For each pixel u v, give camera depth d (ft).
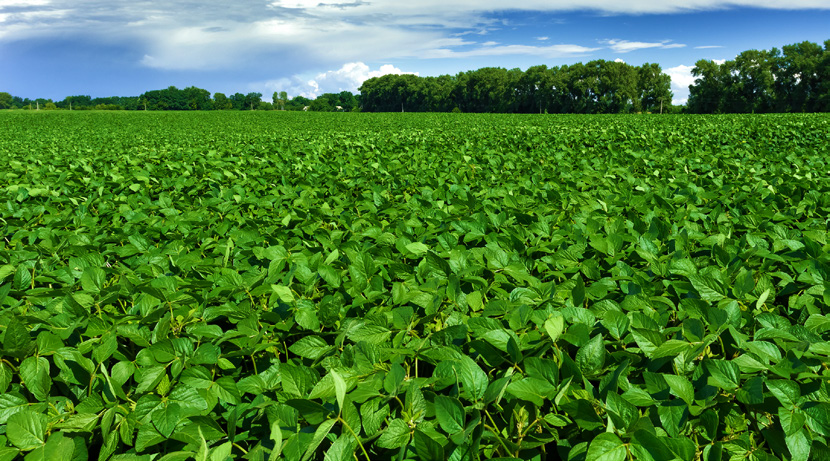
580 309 7.43
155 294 7.98
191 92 618.85
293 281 9.97
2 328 7.34
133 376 7.33
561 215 15.23
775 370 5.82
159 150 47.57
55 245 12.16
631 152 30.45
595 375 6.31
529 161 28.53
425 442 5.06
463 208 15.47
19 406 6.24
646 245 10.47
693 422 5.70
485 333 6.70
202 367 6.73
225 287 8.86
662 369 6.85
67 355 6.81
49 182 23.67
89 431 6.04
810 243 9.59
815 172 21.26
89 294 8.43
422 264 9.80
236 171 26.78
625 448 5.15
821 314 7.89
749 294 8.32
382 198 16.57
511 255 10.61
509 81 473.67
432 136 61.87
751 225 12.89
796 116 102.83
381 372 6.42
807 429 5.42
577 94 419.95
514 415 6.09
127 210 17.02
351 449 5.14
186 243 12.38
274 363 7.33
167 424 5.84
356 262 9.20
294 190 21.20
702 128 59.41
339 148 44.01
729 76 343.67
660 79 412.16
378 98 618.03
